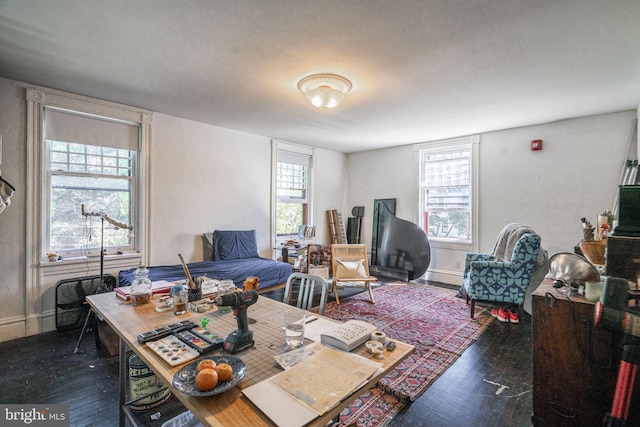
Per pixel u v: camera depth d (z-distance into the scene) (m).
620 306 1.23
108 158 3.34
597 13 1.74
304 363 0.98
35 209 2.83
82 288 2.97
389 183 5.61
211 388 0.83
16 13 1.76
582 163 3.73
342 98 2.87
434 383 2.08
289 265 3.92
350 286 4.52
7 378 2.12
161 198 3.67
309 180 5.63
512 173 4.24
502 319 3.17
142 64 2.41
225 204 4.32
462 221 4.80
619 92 2.92
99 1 1.66
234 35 1.99
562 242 3.87
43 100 2.85
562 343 1.57
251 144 4.62
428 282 4.92
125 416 1.64
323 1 1.65
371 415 1.75
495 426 1.68
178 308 1.47
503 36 1.99
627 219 1.49
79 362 2.34
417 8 1.71
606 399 1.48
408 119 3.85
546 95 3.02
